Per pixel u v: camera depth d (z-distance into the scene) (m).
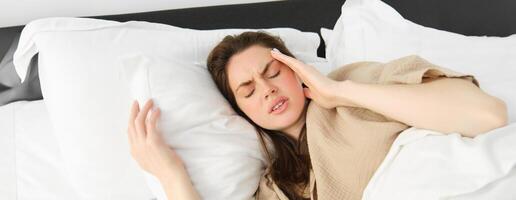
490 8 1.43
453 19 1.43
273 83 1.02
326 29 1.39
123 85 1.11
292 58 1.02
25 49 1.16
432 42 1.27
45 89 1.14
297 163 1.05
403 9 1.43
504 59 1.22
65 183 1.15
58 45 1.12
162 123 1.00
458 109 0.88
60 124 1.10
